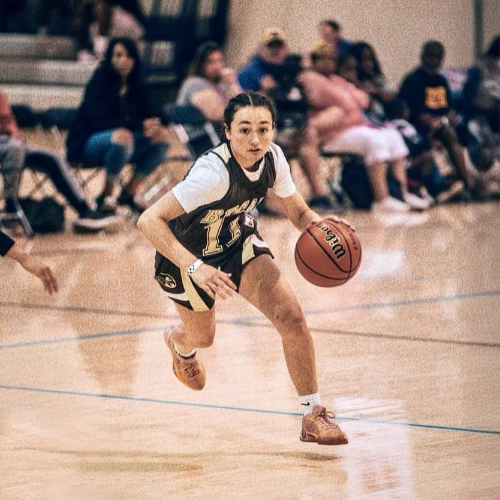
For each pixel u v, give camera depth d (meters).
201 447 5.12
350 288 9.56
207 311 5.25
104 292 9.41
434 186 15.66
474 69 16.03
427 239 12.52
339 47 16.27
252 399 6.00
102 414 5.72
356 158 14.75
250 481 4.59
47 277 5.55
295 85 13.97
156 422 5.56
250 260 5.11
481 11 20.58
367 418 5.59
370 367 6.72
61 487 4.54
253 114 4.69
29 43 20.66
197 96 12.99
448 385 6.27
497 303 8.84
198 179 4.80
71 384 6.37
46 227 12.92
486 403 5.86
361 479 4.60
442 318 8.25
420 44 20.53
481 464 4.79
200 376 5.82
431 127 15.22
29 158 12.54
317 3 20.47
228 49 21.05
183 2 21.20
